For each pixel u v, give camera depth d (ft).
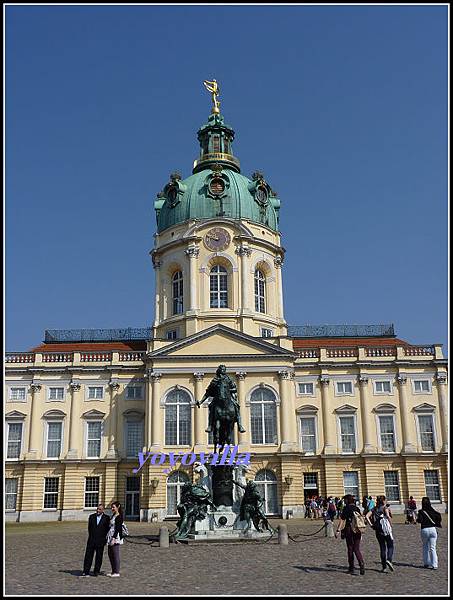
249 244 238.07
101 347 251.60
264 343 210.59
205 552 95.91
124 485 216.74
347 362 226.79
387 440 221.46
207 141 274.16
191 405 205.77
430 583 64.23
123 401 223.92
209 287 234.38
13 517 212.43
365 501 169.78
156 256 246.68
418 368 226.79
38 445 220.43
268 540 110.01
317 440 220.64
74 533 152.46
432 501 215.51
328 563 81.46
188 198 246.68
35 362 227.61
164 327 236.43
